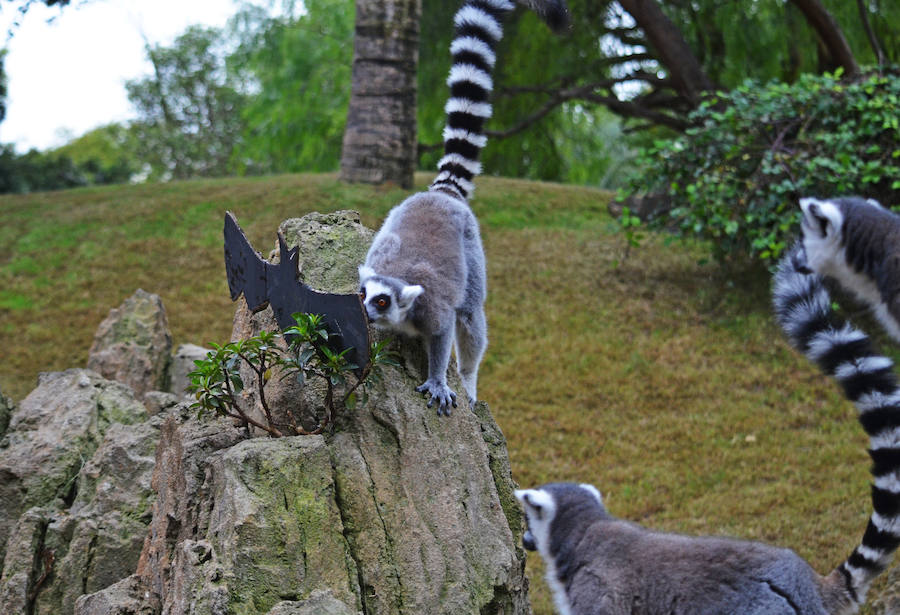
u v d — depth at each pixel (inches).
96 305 553.0
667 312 528.1
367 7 650.2
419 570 166.1
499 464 207.0
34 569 219.6
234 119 1378.0
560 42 728.3
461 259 206.1
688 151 480.7
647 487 372.8
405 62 659.4
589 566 171.0
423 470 178.1
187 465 184.9
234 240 210.5
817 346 182.5
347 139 670.5
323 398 185.8
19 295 573.3
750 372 464.8
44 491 246.5
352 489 171.0
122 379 335.3
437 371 192.2
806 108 467.5
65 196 795.4
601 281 568.1
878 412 173.8
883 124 442.9
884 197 455.2
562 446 408.5
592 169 988.6
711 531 332.2
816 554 310.3
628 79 698.2
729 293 548.1
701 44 701.3
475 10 265.4
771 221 460.8
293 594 152.7
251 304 203.6
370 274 186.2
